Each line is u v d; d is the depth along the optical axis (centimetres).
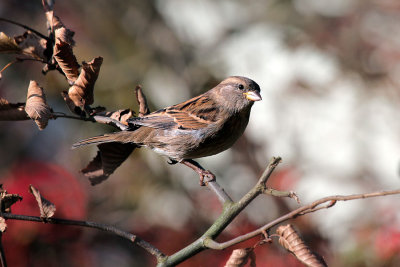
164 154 804
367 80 1373
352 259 891
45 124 535
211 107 816
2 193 490
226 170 1262
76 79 608
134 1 1392
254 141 1287
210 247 459
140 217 1136
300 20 1441
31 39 614
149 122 752
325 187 1271
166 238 1025
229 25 1472
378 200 1106
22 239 830
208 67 1388
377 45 1371
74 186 946
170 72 1378
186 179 1229
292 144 1338
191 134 796
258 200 1050
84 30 1367
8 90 1361
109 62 1333
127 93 1301
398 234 880
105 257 1031
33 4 1469
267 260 823
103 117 654
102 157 653
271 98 1407
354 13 1395
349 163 1317
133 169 1223
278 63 1434
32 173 938
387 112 1351
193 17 1467
